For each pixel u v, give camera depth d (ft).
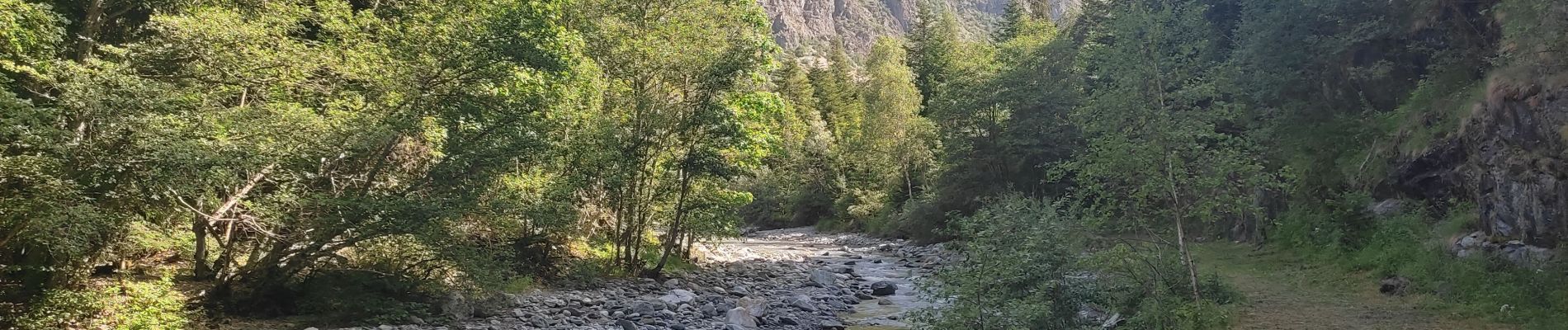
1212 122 36.55
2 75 31.58
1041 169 96.99
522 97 44.21
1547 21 36.86
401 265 41.55
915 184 137.59
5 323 28.07
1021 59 102.22
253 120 34.68
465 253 40.65
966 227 33.63
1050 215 31.73
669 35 63.10
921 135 132.36
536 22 46.91
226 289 36.81
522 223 53.88
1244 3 70.95
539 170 54.85
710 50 60.90
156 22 40.24
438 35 42.63
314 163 37.45
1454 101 49.65
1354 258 46.93
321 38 45.60
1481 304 33.45
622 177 58.44
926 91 185.26
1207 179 32.73
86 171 27.96
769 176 170.81
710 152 60.29
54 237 28.17
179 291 36.22
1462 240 41.04
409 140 41.86
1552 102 36.52
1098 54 37.68
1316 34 65.26
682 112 61.82
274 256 37.65
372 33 49.21
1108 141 34.30
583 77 55.16
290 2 44.68
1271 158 63.31
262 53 38.91
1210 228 70.13
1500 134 40.52
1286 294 41.34
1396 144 53.57
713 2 63.77
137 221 35.19
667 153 62.75
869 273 77.56
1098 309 33.42
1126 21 35.55
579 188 58.23
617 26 62.95
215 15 39.06
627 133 61.52
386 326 36.42
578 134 56.34
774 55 65.92
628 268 63.36
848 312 51.21
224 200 36.52
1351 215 52.29
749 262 82.64
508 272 48.85
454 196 40.65
